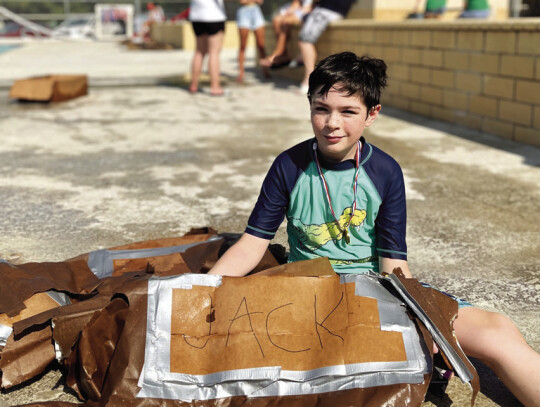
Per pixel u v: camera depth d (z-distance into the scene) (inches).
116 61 508.1
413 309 68.7
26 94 286.5
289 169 78.4
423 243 124.2
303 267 72.6
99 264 93.7
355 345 67.4
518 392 68.0
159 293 69.4
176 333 67.9
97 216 139.3
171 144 212.2
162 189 160.2
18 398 74.1
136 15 934.4
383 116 263.7
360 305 69.8
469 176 172.6
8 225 132.6
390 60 282.0
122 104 294.2
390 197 77.3
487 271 111.1
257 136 224.5
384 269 79.1
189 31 664.4
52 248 120.3
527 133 207.6
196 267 94.0
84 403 68.9
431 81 254.8
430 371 66.5
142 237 126.7
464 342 71.9
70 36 878.4
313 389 66.0
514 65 208.8
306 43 323.9
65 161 188.4
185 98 313.3
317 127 72.5
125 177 171.2
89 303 74.5
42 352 74.6
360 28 300.2
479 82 227.0
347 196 76.9
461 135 224.8
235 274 78.1
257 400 65.7
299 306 69.5
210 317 69.1
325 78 70.1
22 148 204.7
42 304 79.4
